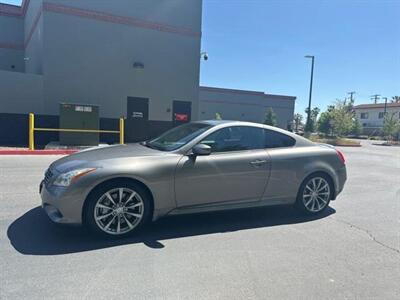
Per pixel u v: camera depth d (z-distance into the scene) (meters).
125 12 16.34
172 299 2.71
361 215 5.35
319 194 5.23
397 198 6.66
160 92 17.48
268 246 3.91
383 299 2.84
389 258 3.69
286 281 3.09
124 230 3.95
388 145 33.53
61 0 14.89
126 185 3.91
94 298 2.68
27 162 9.58
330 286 3.03
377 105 62.75
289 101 51.31
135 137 17.08
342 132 36.25
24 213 4.71
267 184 4.75
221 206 4.50
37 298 2.64
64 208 3.66
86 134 13.38
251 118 45.72
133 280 2.99
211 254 3.62
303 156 5.04
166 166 4.09
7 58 22.19
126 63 16.55
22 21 22.42
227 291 2.87
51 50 14.88
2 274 3.00
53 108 15.06
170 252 3.63
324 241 4.14
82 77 15.62
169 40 17.50
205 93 42.47
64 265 3.22
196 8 18.05
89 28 15.59
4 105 14.11
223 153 4.52
